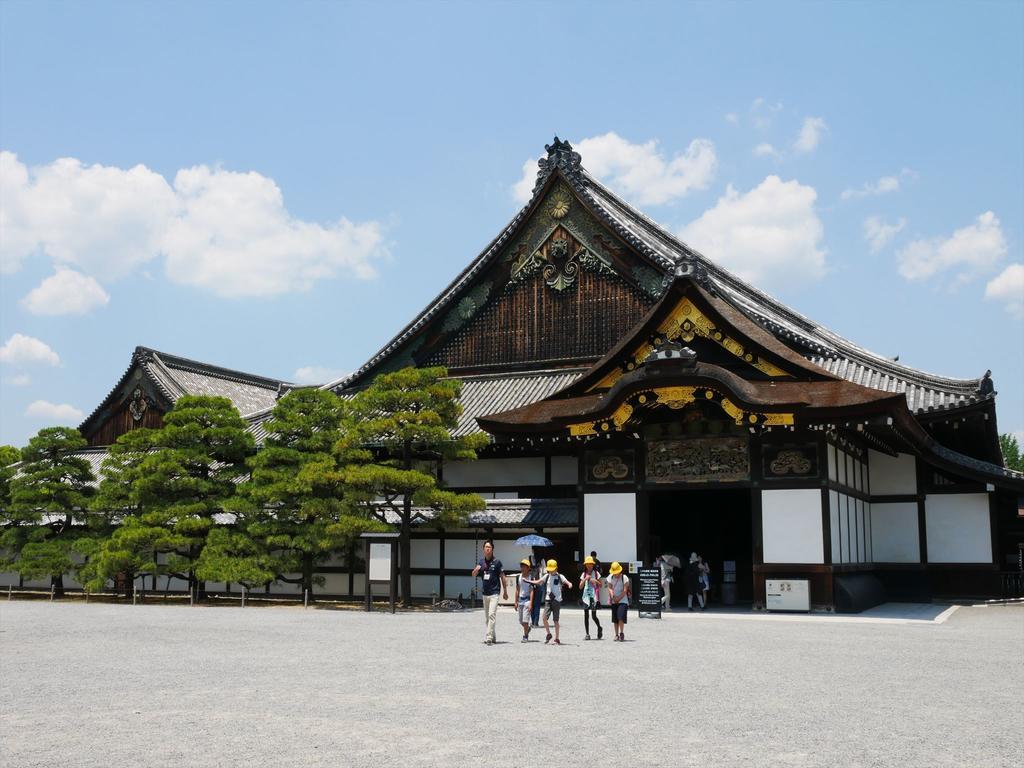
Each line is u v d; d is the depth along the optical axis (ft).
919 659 62.18
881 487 133.90
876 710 42.88
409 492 115.24
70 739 36.40
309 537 121.29
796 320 150.00
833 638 76.48
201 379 218.18
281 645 71.41
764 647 69.62
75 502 152.56
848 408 99.86
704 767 31.89
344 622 94.58
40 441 151.64
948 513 130.82
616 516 114.62
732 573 128.88
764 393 106.93
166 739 36.35
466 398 148.46
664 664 59.41
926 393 122.83
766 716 41.22
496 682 51.31
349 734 37.17
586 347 148.56
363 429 115.55
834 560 106.11
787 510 105.81
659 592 97.91
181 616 104.58
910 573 130.52
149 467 130.93
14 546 152.66
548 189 153.69
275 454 126.72
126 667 58.08
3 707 43.65
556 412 119.03
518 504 127.54
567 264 151.64
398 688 49.08
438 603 121.49
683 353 105.91
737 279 158.30
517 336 154.20
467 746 34.99
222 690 48.47
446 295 158.61
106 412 199.52
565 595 122.83
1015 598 130.82
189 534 130.41
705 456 110.73
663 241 160.04
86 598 146.10
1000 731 38.24
